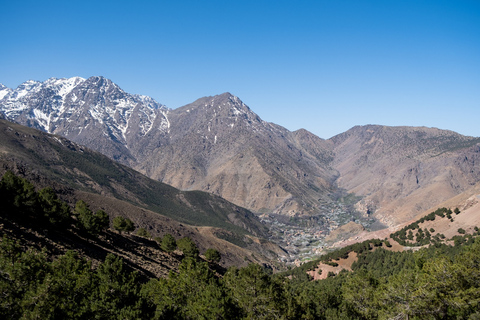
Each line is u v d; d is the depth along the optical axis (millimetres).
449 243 89812
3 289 26453
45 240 51219
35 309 25781
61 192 148750
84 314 29156
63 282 29078
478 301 32562
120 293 33125
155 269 70000
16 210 58844
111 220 149625
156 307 36219
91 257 55719
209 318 36156
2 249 30422
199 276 44438
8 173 61156
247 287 42219
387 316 38750
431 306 34812
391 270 74125
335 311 48438
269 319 39688
